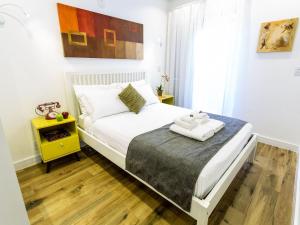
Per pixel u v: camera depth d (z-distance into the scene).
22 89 2.04
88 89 2.41
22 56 1.98
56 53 2.23
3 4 1.77
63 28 2.19
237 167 1.60
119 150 1.79
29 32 1.98
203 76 3.38
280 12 2.45
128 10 2.91
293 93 2.55
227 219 1.48
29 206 1.60
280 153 2.58
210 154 1.39
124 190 1.81
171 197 1.31
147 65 3.52
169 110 2.64
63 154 2.16
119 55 2.90
